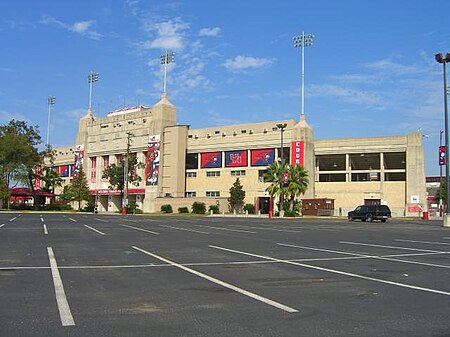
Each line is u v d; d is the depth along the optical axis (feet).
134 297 27.68
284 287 30.94
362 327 21.06
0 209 265.75
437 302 26.48
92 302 26.27
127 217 184.24
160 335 19.71
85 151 363.35
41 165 309.22
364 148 264.93
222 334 19.86
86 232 84.12
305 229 102.73
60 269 38.88
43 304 25.71
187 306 25.30
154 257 47.47
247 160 284.00
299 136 264.93
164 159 307.78
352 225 127.54
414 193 251.60
